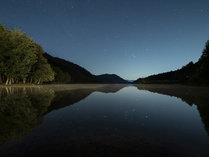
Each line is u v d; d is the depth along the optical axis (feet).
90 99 49.42
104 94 69.67
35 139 14.98
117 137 15.89
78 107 34.06
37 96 52.80
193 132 17.80
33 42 151.43
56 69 255.50
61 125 20.07
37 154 11.78
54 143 14.01
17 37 136.98
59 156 11.46
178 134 17.11
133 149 12.94
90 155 11.69
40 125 19.93
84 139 15.15
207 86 134.31
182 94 67.72
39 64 176.45
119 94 71.10
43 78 176.76
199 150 12.98
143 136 16.33
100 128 19.07
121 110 31.48
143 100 48.57
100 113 28.32
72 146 13.39
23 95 55.31
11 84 145.59
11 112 27.17
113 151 12.47
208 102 42.42
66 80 279.69
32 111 28.53
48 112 28.14
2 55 129.70
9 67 134.82
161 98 54.24
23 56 139.44
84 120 22.99
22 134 16.39
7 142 14.17
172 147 13.53
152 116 26.27
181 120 23.56
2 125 19.70
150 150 12.80
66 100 45.11
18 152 12.12
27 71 143.23
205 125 20.74
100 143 14.16
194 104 39.40
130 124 21.17
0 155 11.59
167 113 28.86
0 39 127.75
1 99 43.42
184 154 12.20
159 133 17.40
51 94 61.77
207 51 134.31
